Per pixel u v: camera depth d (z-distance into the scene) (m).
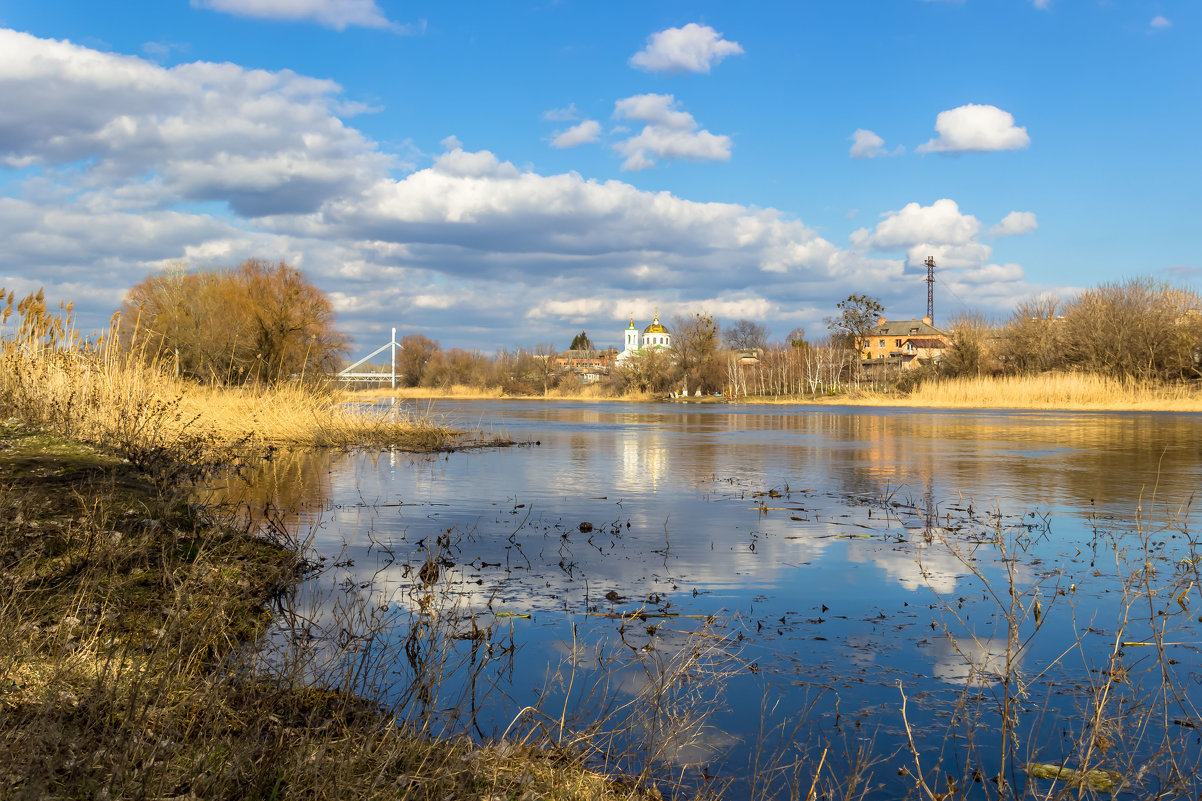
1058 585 6.48
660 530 8.77
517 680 4.42
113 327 13.56
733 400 76.06
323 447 18.55
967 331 61.72
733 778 3.44
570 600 6.00
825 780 3.41
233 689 3.60
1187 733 3.88
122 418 11.26
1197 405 41.66
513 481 13.00
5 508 5.39
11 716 2.97
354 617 5.30
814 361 86.50
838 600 6.07
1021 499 11.08
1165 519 9.45
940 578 6.74
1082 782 3.34
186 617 4.10
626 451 19.16
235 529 7.20
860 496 11.41
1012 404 47.78
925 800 3.24
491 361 106.81
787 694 4.31
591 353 157.25
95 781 2.56
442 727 3.77
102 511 5.83
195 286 44.28
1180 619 5.60
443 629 5.12
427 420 24.80
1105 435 23.94
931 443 21.23
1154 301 50.97
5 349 12.05
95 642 3.95
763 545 8.02
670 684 4.25
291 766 2.98
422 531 8.55
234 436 17.39
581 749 3.64
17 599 4.14
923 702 4.23
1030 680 4.54
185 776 2.78
